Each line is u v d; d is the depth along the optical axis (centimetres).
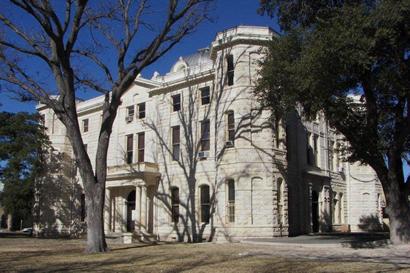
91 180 2361
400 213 2447
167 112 3997
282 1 2470
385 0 1981
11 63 2306
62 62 2234
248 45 3394
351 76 2291
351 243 2466
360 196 4722
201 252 2241
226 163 3331
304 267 1574
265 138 3284
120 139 4375
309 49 2086
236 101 3347
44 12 2072
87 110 4819
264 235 3156
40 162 4597
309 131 4072
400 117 2470
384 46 2127
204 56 4478
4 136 4503
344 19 2034
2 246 2895
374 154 2480
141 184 3831
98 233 2338
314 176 3969
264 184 3222
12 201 4506
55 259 1964
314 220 4003
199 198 3638
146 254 2162
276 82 2459
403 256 2005
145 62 2395
